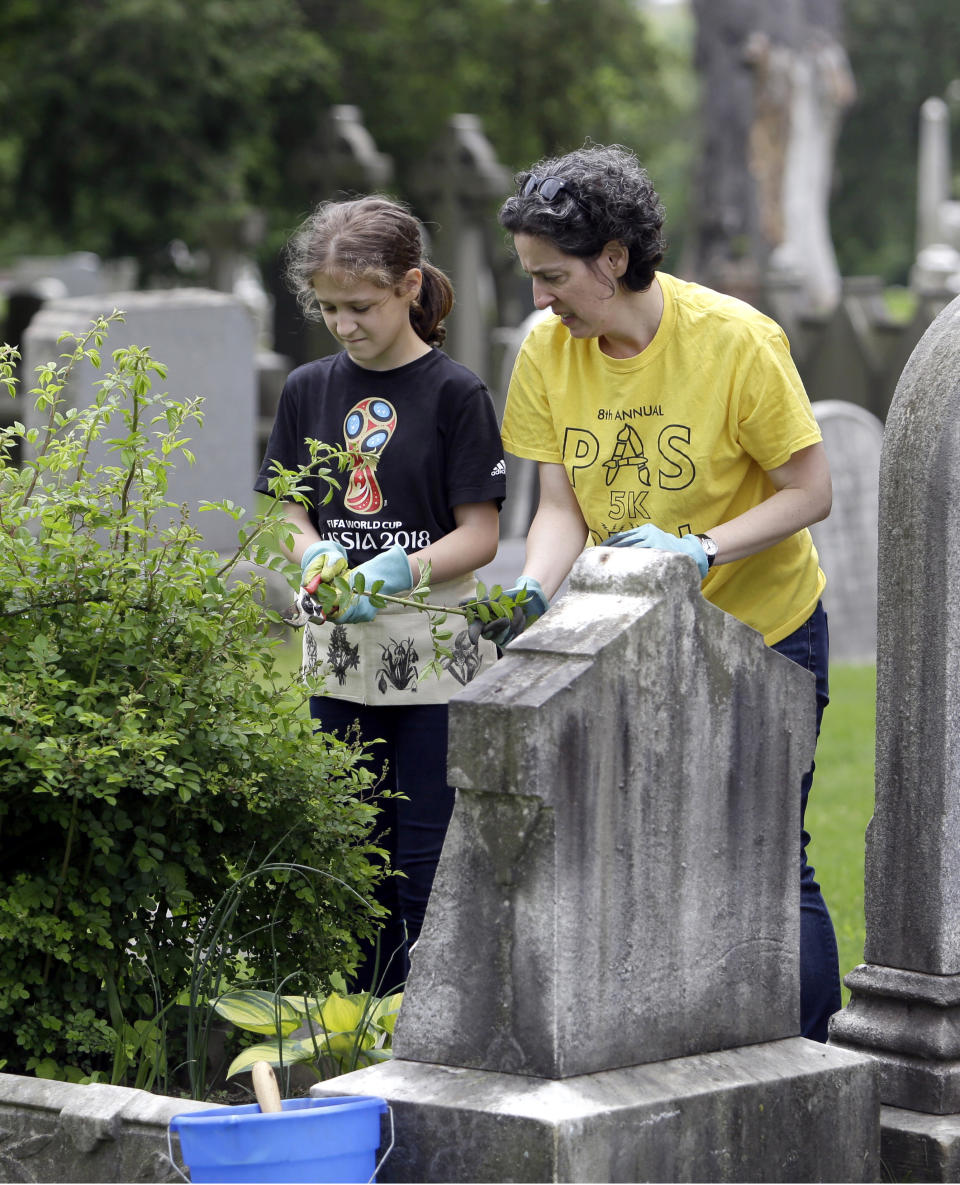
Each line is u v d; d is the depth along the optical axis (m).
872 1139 4.74
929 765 5.04
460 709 4.16
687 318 5.25
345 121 25.59
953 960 5.08
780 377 5.21
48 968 5.16
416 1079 4.23
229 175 28.66
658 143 50.91
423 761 6.00
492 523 5.96
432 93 33.22
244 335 15.78
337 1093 4.23
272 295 32.38
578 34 34.06
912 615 5.05
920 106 62.81
